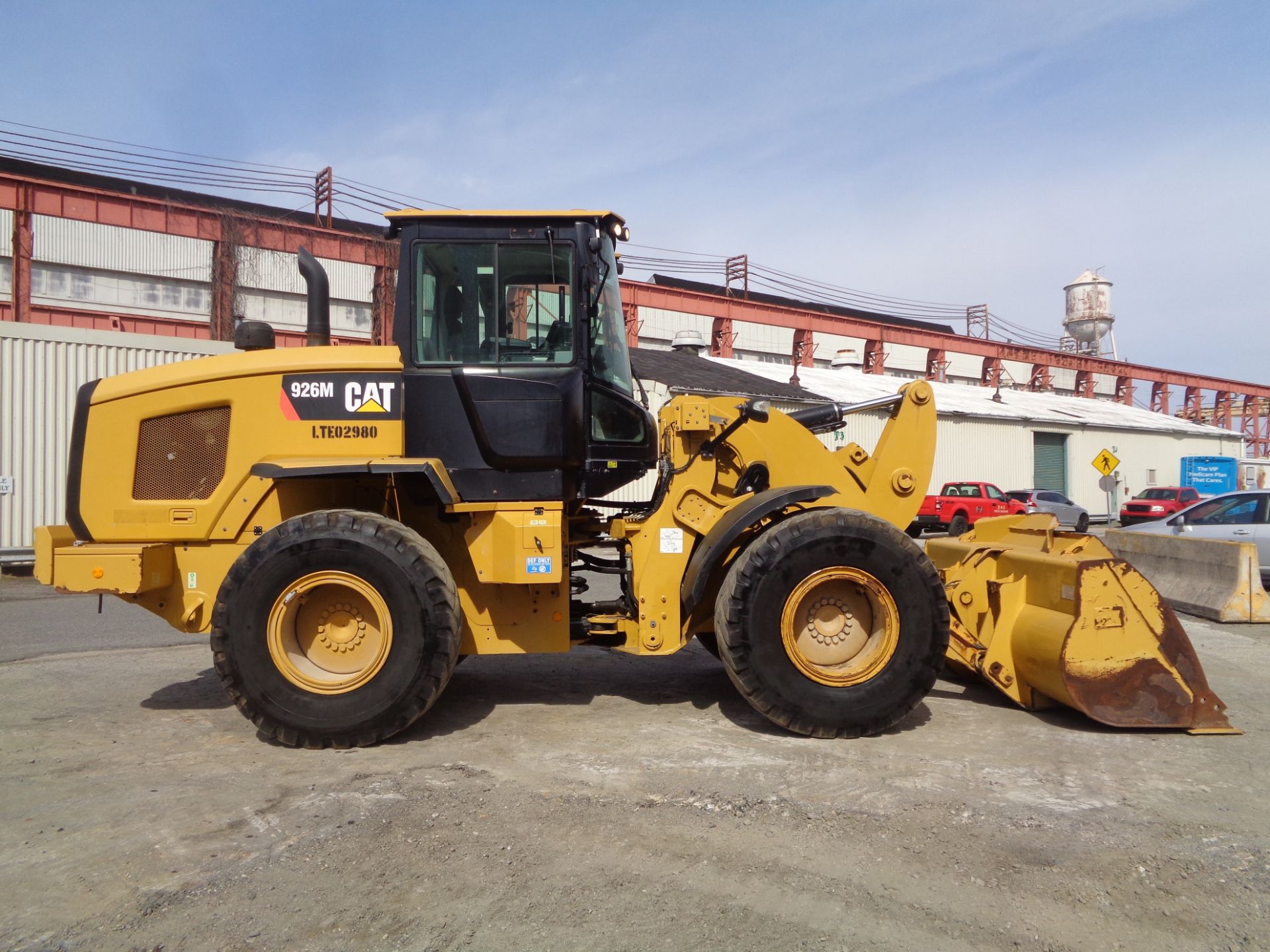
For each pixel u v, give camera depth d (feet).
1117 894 9.31
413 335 15.57
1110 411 135.85
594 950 8.20
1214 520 38.40
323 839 10.62
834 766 13.30
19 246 59.57
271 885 9.47
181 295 99.30
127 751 14.20
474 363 15.61
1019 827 11.01
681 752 14.01
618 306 17.61
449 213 15.69
